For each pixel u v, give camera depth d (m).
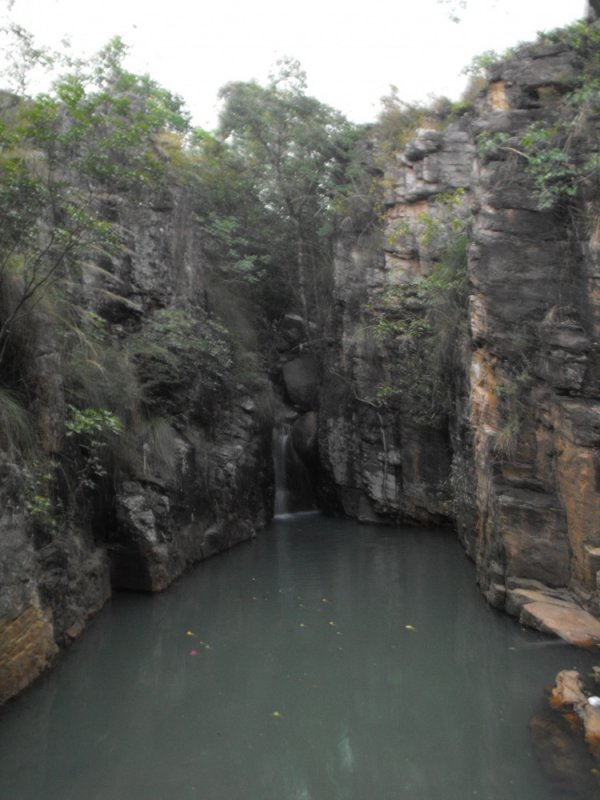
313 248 19.19
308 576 11.91
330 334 17.84
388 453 15.79
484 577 10.52
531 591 9.30
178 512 12.13
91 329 11.27
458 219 13.67
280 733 6.95
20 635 7.52
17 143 9.04
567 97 9.50
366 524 16.11
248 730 7.01
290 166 18.52
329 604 10.52
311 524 16.17
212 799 5.84
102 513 10.86
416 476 15.49
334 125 18.48
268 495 16.14
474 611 9.94
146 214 13.18
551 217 9.40
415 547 13.83
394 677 8.10
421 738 6.80
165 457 11.83
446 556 13.09
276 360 19.33
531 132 9.57
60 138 8.89
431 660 8.52
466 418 12.45
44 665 8.01
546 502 9.36
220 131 19.09
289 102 18.19
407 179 15.65
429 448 15.32
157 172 11.59
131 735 6.88
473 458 12.02
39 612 7.95
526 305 9.52
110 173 10.20
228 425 14.58
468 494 12.57
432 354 14.24
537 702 7.21
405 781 6.08
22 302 8.26
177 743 6.75
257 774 6.22
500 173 9.78
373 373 16.03
